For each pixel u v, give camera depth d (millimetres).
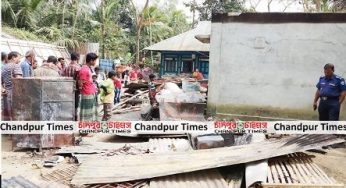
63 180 5215
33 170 5633
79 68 7961
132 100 12555
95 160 5922
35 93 6543
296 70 9531
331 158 6867
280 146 6121
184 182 5094
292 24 9477
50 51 18844
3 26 20375
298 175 5340
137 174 5234
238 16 9859
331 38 9219
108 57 29141
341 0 18812
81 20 28062
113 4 29234
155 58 32625
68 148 6676
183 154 6035
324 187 4902
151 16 30422
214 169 5527
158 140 7441
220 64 10102
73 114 6906
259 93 9844
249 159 5492
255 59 9820
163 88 11961
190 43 22047
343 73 9188
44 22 25234
